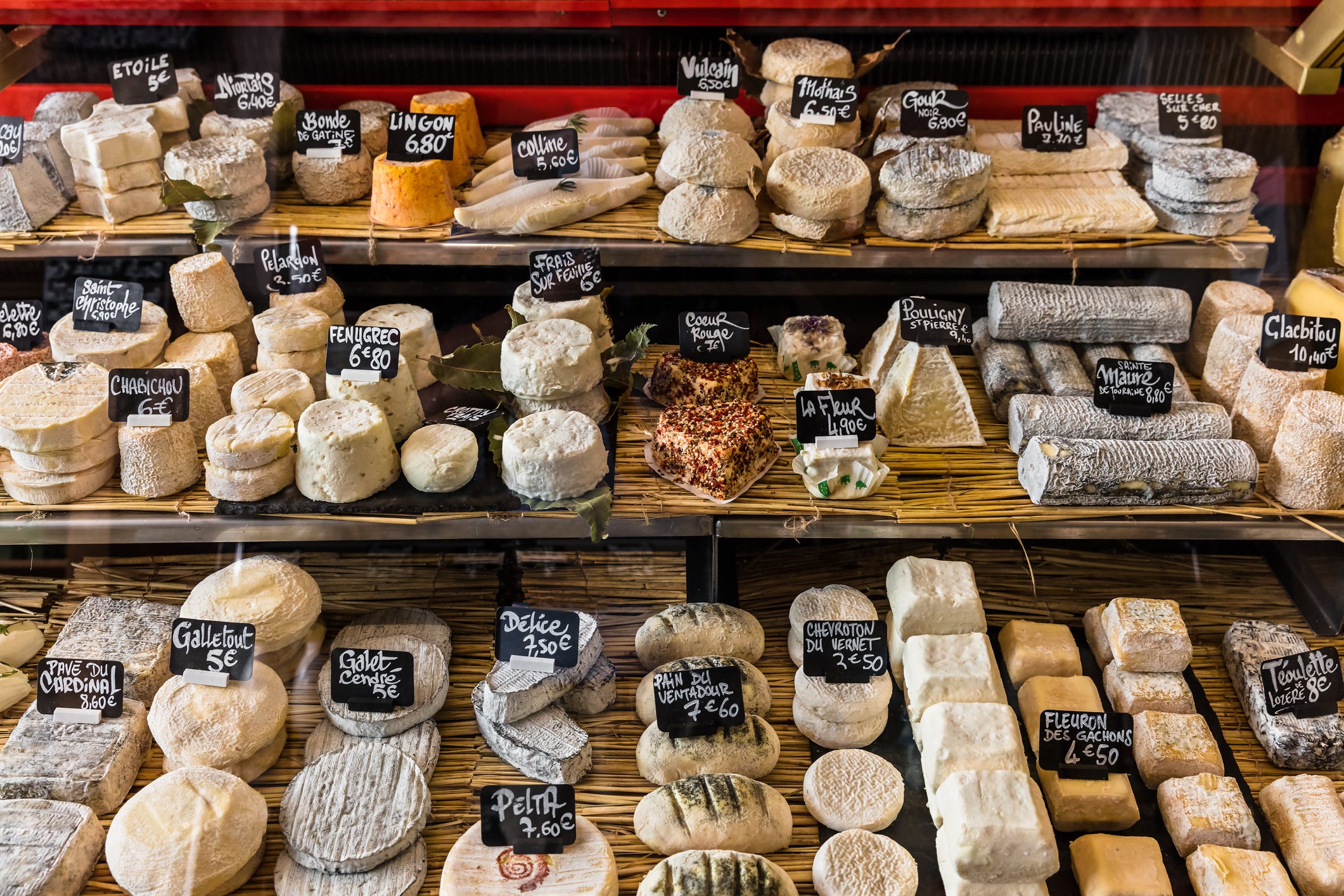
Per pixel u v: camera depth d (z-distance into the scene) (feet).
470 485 6.99
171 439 6.77
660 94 8.52
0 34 7.82
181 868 5.88
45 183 7.68
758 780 6.72
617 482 7.19
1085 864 6.28
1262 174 8.14
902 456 7.57
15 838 6.02
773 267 7.93
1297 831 6.38
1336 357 7.16
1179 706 7.13
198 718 6.56
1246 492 6.99
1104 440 7.06
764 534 7.07
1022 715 7.18
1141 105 8.21
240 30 7.91
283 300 7.62
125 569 7.69
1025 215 7.75
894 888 6.05
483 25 7.93
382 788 6.41
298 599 6.94
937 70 8.36
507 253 7.63
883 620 7.59
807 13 7.97
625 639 7.34
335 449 6.61
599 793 6.60
